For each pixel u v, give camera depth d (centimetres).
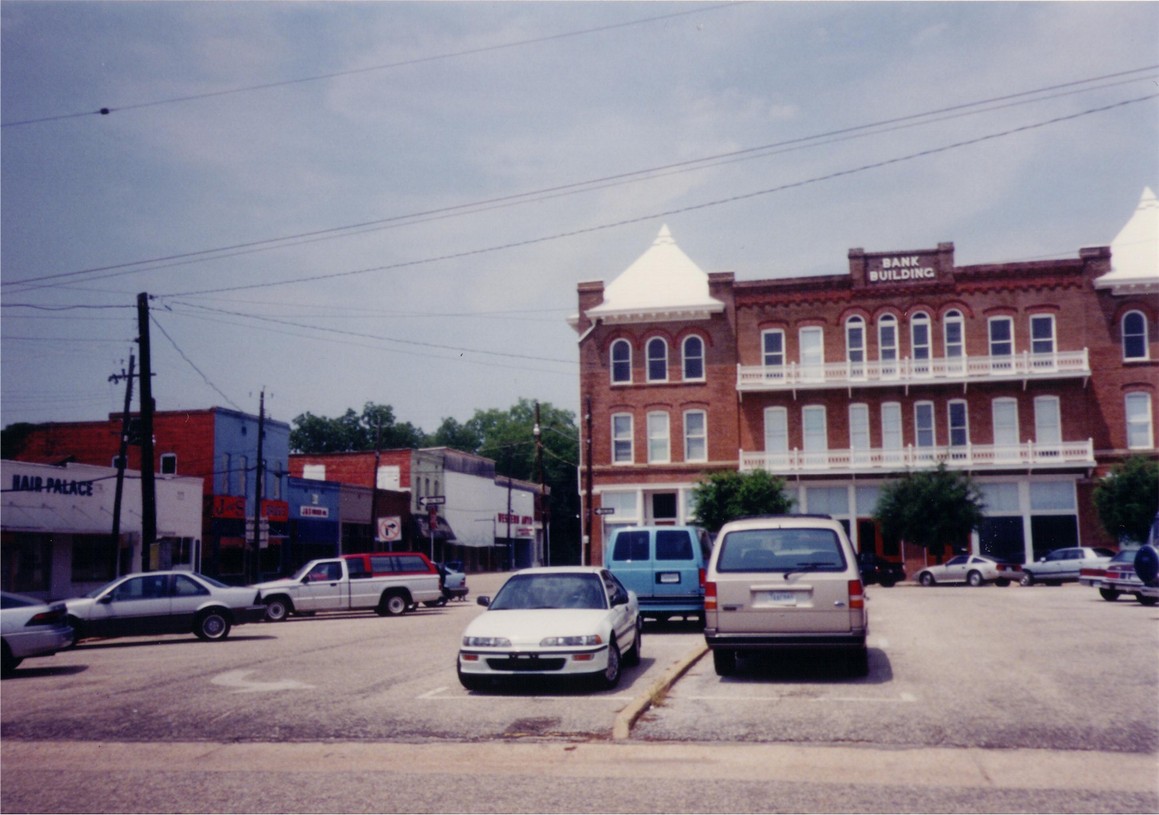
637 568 1958
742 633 1249
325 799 754
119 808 750
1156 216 4753
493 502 8869
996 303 4700
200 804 752
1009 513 4650
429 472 7519
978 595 3234
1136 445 4553
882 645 1645
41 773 870
